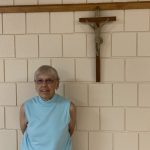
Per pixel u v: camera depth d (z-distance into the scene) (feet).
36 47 5.52
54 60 5.51
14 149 5.71
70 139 5.17
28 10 5.42
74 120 5.19
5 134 5.70
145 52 5.33
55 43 5.48
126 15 5.30
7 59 5.58
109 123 5.52
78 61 5.48
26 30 5.50
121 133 5.51
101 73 5.45
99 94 5.49
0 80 5.63
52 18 5.43
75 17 5.39
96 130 5.56
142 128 5.46
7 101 5.66
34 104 5.08
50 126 4.92
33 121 4.98
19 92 5.63
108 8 5.29
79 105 5.55
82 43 5.43
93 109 5.53
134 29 5.31
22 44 5.53
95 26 5.24
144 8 5.24
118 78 5.43
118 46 5.37
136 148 5.50
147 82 5.38
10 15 5.49
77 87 5.52
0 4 5.49
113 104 5.48
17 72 5.59
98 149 5.58
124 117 5.48
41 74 4.88
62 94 5.56
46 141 4.90
